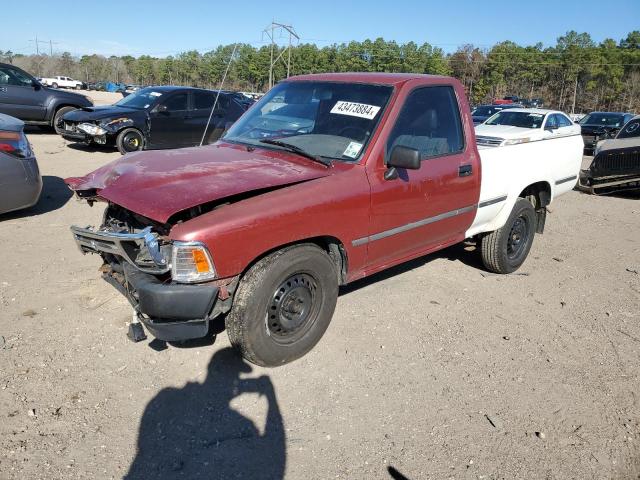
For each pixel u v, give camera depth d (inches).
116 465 107.4
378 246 159.0
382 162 154.3
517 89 4077.3
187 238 117.6
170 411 124.1
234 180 134.6
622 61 3841.0
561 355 161.3
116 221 147.4
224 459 111.3
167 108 490.6
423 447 118.1
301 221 133.3
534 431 125.9
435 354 156.4
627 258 264.1
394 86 164.6
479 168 188.9
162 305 118.6
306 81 185.0
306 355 149.9
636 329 182.1
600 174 434.9
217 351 148.9
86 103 582.2
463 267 231.0
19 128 249.9
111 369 137.4
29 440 111.6
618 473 114.9
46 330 152.9
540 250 269.7
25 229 241.8
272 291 132.3
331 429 121.9
